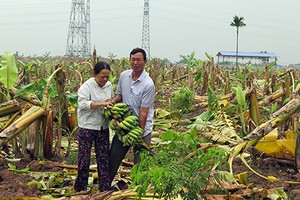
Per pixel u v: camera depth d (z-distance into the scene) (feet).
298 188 18.93
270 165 22.22
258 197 17.46
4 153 24.27
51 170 21.85
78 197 15.05
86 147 17.94
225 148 20.86
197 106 35.37
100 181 18.47
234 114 33.99
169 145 14.26
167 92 57.98
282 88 30.45
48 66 52.80
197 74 53.72
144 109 17.57
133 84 17.62
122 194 15.80
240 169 21.59
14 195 16.93
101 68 17.44
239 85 27.71
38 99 24.84
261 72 76.07
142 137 17.74
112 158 18.48
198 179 13.50
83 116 17.80
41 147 23.56
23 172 21.26
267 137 21.52
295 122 21.52
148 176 12.81
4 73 24.18
